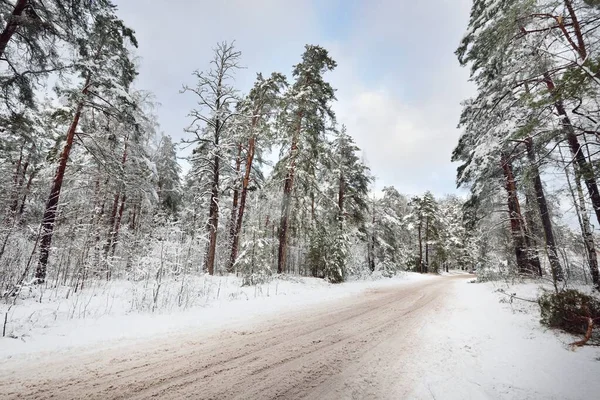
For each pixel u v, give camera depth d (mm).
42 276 9430
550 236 10828
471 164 14656
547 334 5414
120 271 14352
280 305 8992
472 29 12047
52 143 18516
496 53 8648
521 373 3785
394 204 35219
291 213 17156
